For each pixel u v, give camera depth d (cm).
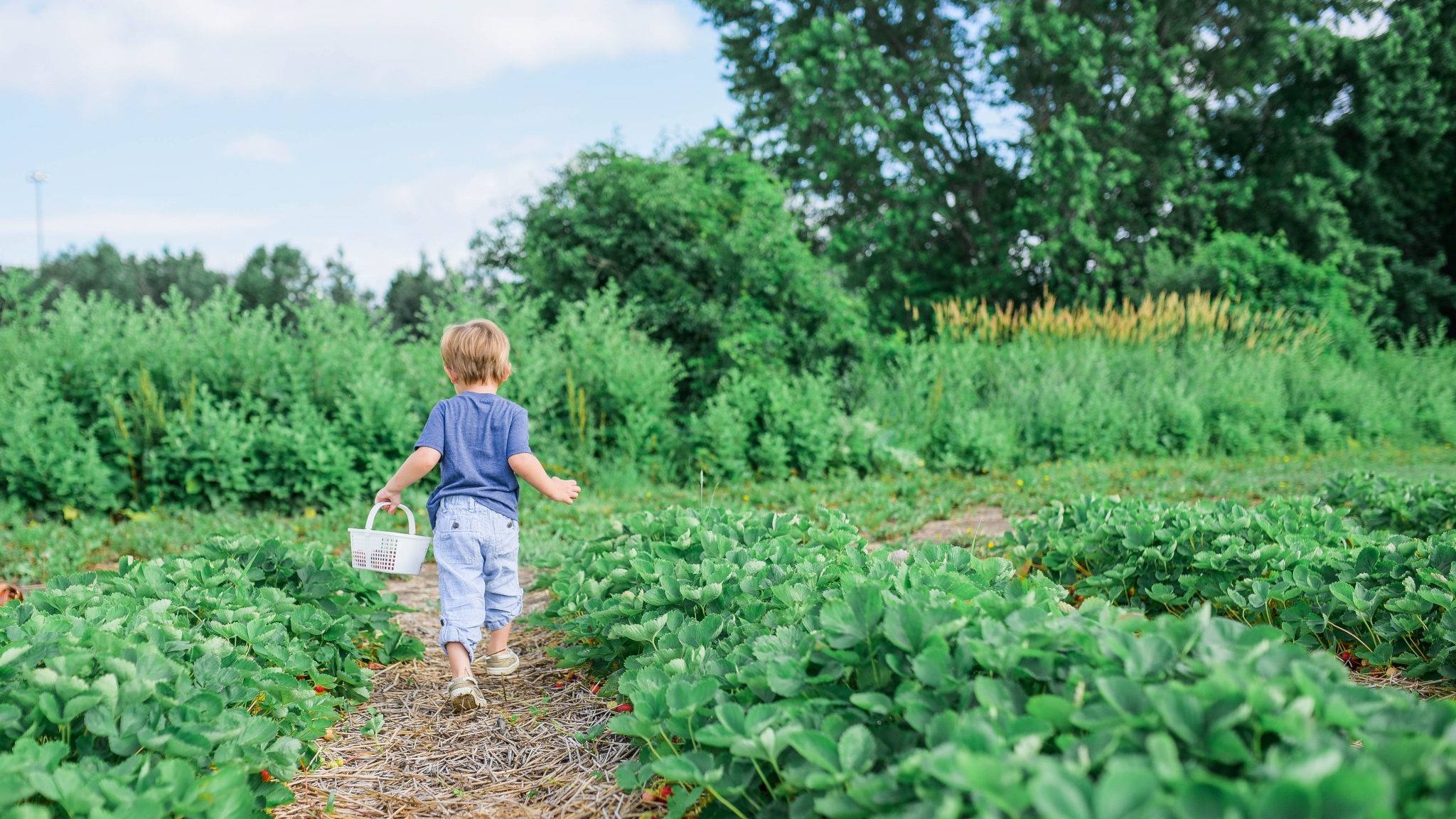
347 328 907
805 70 1784
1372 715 161
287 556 384
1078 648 200
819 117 1794
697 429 936
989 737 158
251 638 290
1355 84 1947
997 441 996
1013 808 137
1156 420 1117
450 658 328
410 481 344
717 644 286
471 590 335
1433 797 129
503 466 350
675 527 417
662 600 327
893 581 271
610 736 298
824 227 2088
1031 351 1259
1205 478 870
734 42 2064
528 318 972
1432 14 1917
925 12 1881
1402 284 2088
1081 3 1830
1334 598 328
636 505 783
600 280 1130
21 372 781
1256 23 1842
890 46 1980
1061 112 1816
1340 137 2084
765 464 948
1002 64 1758
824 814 175
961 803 149
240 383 846
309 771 278
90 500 743
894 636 208
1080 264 1875
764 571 328
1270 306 1588
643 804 248
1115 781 126
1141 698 167
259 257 4956
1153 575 397
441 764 286
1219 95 1966
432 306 977
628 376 938
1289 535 381
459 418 350
